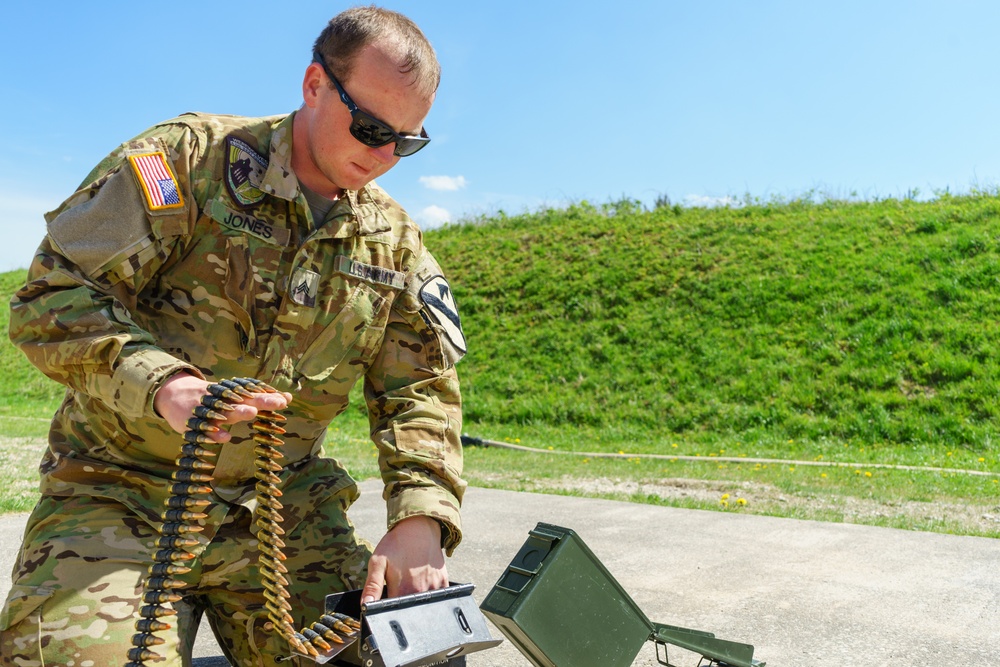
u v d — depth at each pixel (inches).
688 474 348.8
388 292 81.0
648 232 742.5
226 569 76.9
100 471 72.8
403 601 62.5
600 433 530.9
